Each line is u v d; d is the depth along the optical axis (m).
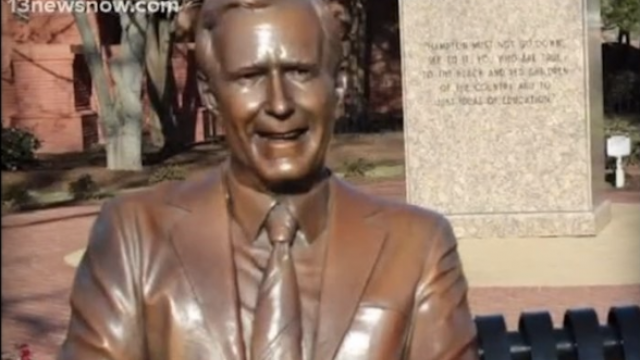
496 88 13.68
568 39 13.58
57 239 15.49
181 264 3.03
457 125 13.75
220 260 3.03
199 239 3.06
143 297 3.03
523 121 13.66
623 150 19.06
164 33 28.75
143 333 3.04
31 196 21.31
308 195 3.04
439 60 13.73
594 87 14.31
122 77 25.38
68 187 22.88
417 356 3.07
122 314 3.03
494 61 13.65
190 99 30.28
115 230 3.11
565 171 13.60
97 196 21.83
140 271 3.05
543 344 3.93
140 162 25.39
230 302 2.99
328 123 2.94
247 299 3.00
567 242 13.21
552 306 10.09
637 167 21.17
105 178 24.09
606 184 18.69
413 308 3.07
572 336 3.97
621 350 3.97
